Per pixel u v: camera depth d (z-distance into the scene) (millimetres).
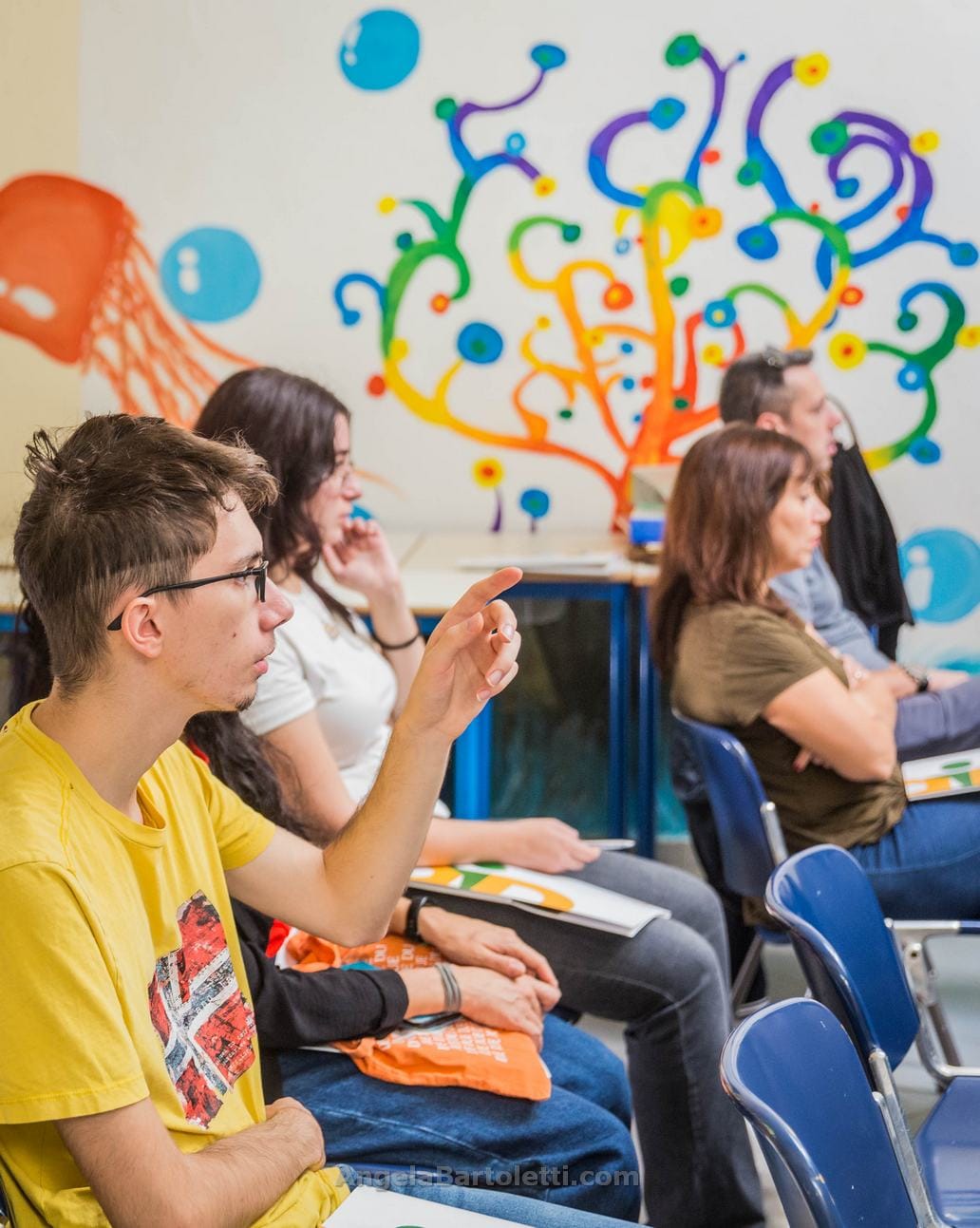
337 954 1755
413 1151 1542
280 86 3748
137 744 1136
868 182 3736
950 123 3691
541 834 2053
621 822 3354
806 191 3750
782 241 3773
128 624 1093
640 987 1888
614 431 3879
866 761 2312
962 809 2387
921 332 3793
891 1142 1345
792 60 3691
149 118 3758
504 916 1936
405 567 3375
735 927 2752
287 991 1543
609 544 3693
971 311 3771
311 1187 1242
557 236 3799
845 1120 1226
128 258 3824
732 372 3227
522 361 3857
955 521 3869
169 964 1180
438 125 3756
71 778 1107
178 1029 1184
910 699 2762
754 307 3811
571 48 3709
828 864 1664
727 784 2285
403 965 1777
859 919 1662
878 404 3840
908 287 3775
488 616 1306
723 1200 1935
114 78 3740
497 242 3809
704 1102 1908
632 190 3770
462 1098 1573
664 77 3715
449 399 3883
